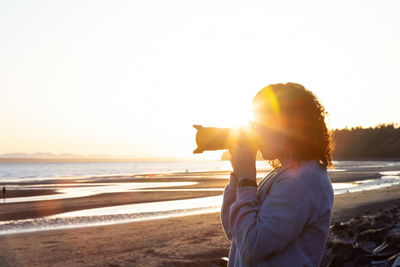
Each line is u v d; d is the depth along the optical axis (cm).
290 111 146
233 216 140
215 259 770
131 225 1302
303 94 149
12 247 957
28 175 9406
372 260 516
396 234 597
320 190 136
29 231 1249
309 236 136
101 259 802
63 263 778
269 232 127
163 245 927
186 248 883
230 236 157
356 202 1933
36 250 915
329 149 151
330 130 156
